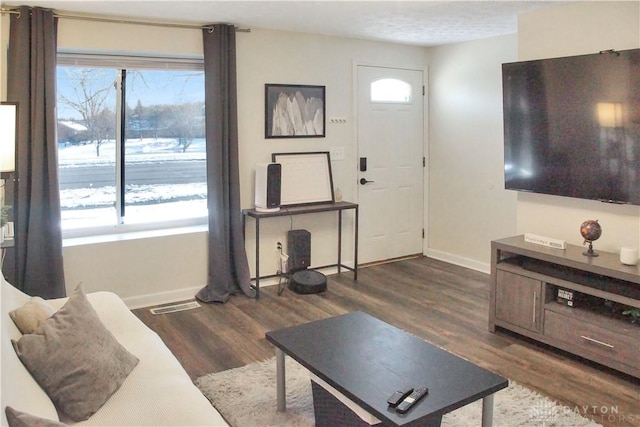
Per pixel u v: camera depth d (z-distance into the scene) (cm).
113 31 409
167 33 429
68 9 383
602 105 336
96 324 223
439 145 583
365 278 522
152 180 463
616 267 315
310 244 512
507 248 372
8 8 367
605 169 341
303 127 505
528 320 361
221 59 442
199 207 487
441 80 571
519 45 401
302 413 273
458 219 568
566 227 385
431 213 602
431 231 605
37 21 372
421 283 505
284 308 438
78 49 404
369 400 205
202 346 361
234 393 292
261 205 464
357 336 269
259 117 479
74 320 214
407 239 598
